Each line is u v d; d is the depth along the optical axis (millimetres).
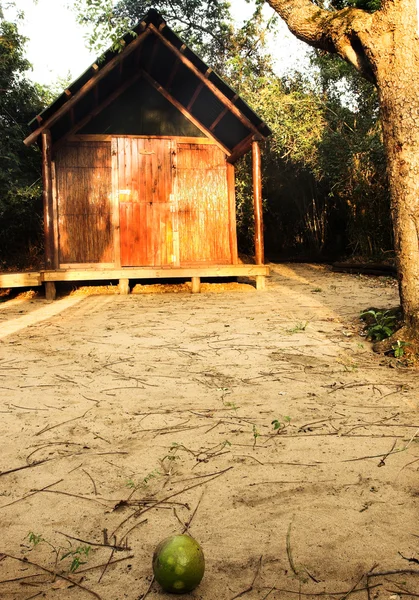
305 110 16625
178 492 3037
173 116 12875
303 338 7027
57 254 12258
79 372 5602
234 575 2314
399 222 6301
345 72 16094
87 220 12438
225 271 12266
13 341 7203
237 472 3264
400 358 5879
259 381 5188
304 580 2268
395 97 6184
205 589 2230
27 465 3420
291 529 2639
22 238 17516
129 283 13102
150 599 2180
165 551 2203
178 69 11711
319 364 5773
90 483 3168
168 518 2771
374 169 15609
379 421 4074
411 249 6211
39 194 16094
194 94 12016
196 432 3912
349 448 3578
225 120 12414
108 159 12539
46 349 6684
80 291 12281
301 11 7098
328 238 20453
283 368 5621
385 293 11141
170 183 12805
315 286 12742
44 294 12117
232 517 2762
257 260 12555
